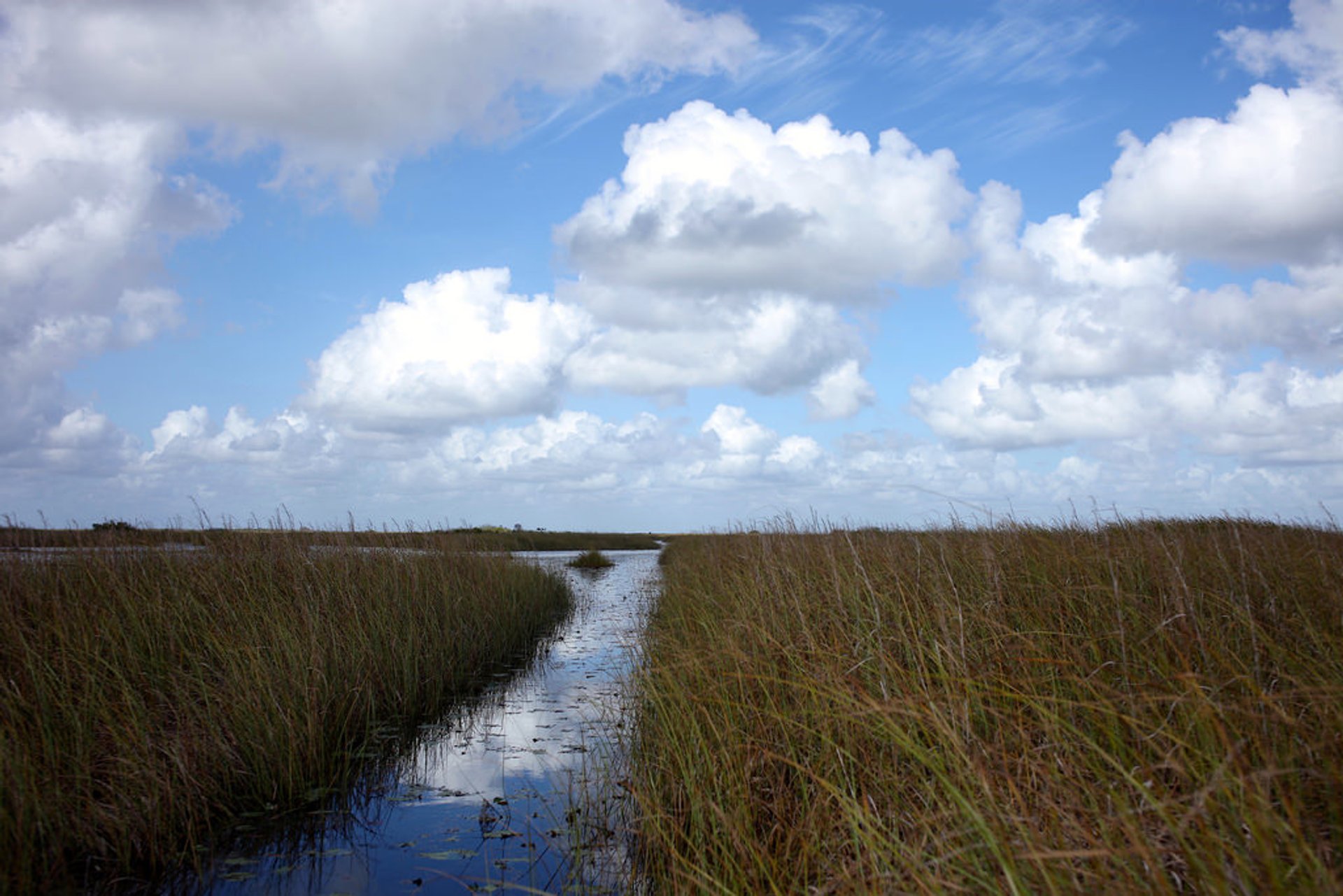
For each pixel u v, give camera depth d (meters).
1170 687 3.71
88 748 5.33
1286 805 2.55
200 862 4.75
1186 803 2.96
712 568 10.81
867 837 3.28
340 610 9.35
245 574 9.29
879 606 6.05
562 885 4.41
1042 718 3.62
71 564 8.30
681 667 6.31
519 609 13.77
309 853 4.91
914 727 4.00
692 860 4.25
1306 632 4.54
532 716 8.30
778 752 4.68
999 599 5.55
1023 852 2.75
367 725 7.42
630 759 5.93
